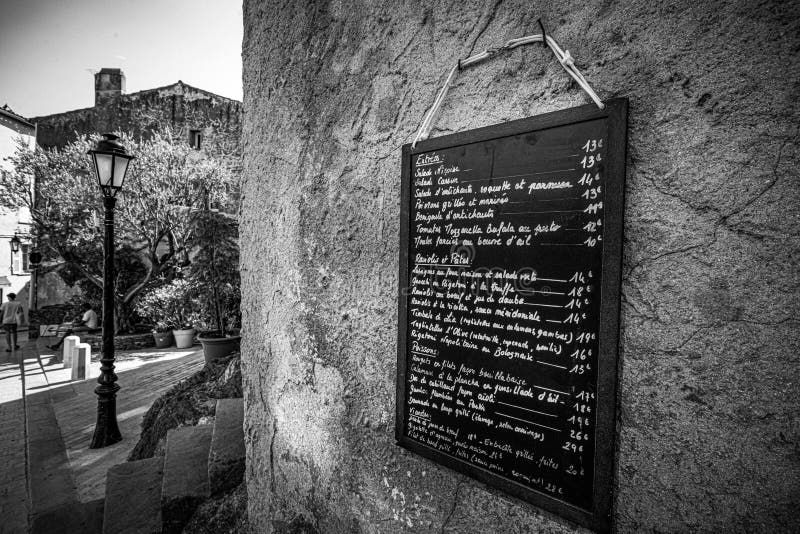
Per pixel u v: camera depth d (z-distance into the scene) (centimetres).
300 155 205
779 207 82
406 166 149
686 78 92
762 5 83
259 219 248
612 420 100
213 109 2056
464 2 132
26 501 446
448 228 136
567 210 108
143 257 1639
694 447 91
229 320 700
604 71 103
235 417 347
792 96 81
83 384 930
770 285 83
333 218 186
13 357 1319
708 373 89
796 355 80
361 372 173
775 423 82
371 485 168
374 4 162
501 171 122
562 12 110
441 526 139
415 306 147
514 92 121
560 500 110
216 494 281
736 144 86
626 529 99
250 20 249
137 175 1450
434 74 142
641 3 97
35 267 1780
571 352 108
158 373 966
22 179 1582
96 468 506
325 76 188
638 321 98
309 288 202
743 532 85
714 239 89
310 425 202
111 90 2042
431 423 142
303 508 207
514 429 120
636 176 98
